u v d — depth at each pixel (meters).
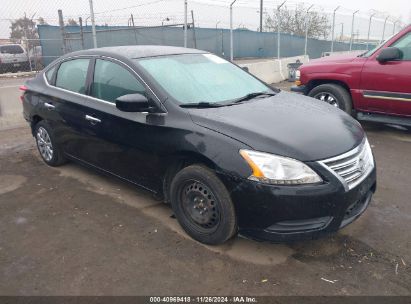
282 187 2.76
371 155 3.43
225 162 2.93
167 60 3.99
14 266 3.04
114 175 4.11
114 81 3.89
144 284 2.81
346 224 3.01
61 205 4.04
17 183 4.64
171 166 3.40
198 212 3.22
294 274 2.89
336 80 6.61
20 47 19.34
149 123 3.46
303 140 2.95
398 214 3.75
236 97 3.82
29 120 5.19
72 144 4.52
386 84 5.94
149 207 3.95
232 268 2.97
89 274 2.92
